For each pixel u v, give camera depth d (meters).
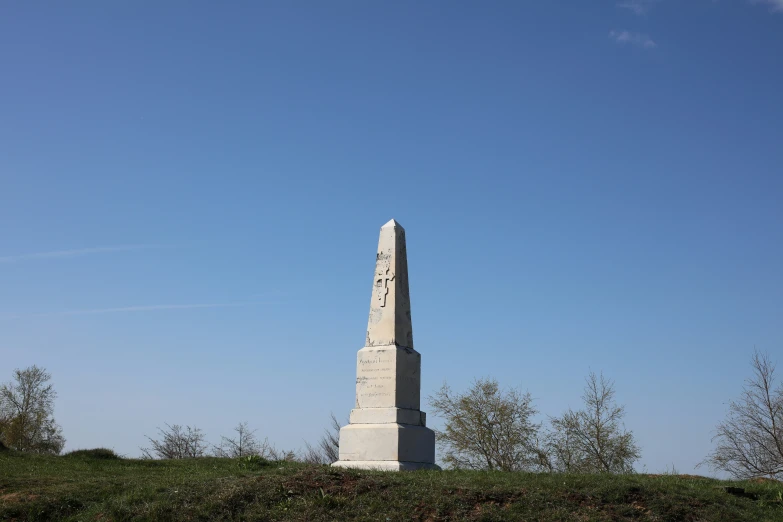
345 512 14.34
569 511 14.27
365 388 20.16
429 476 16.39
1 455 23.78
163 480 17.94
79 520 15.57
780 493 15.85
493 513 14.09
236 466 22.27
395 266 20.98
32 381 48.25
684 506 14.70
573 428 35.69
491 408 37.19
